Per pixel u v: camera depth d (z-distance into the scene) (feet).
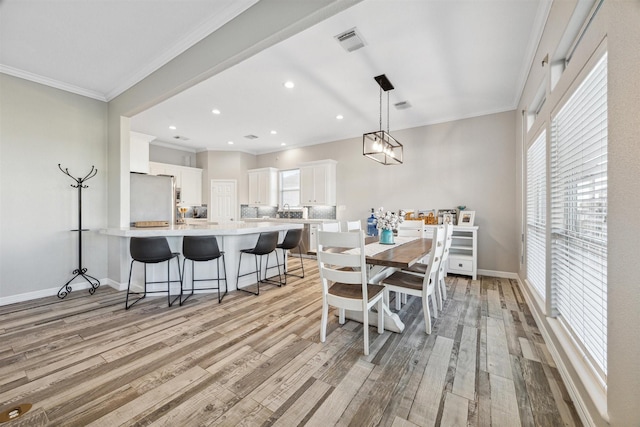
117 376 5.89
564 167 6.26
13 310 9.62
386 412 4.89
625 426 3.36
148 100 10.39
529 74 9.98
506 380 5.77
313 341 7.47
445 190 15.71
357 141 19.27
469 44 8.74
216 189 23.71
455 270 14.20
